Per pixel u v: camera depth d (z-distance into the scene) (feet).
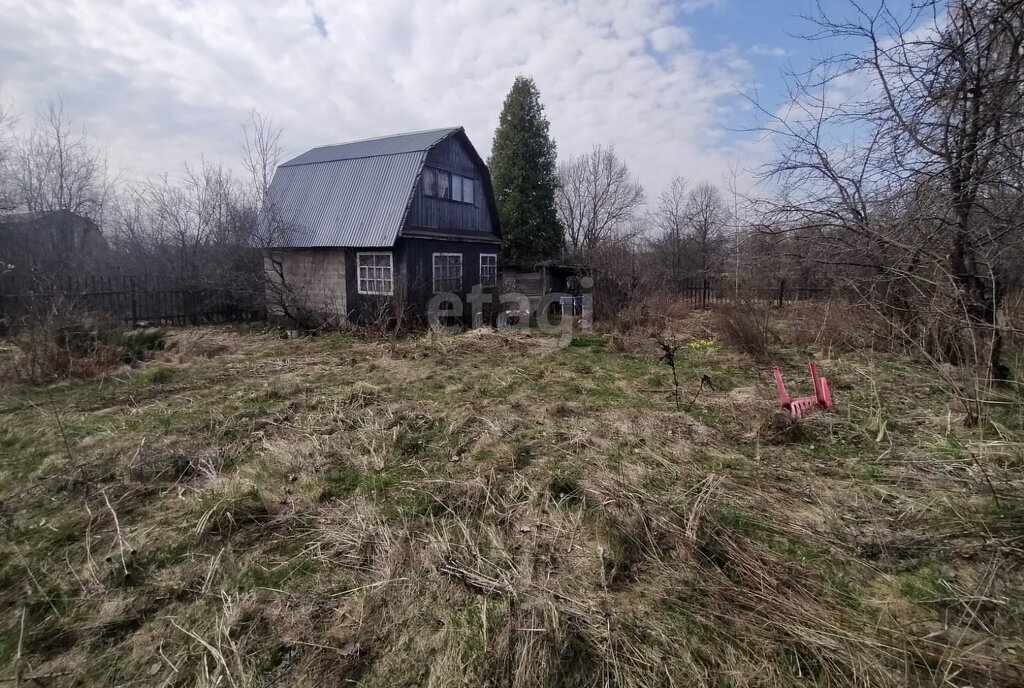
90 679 7.36
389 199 44.93
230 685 7.16
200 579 9.53
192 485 13.29
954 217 20.62
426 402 20.33
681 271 57.06
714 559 9.88
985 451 14.29
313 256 47.16
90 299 38.06
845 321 30.53
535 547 10.40
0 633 8.20
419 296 44.27
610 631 7.98
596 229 116.67
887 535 10.61
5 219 46.47
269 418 18.31
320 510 11.97
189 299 44.88
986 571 9.34
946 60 18.66
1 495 12.62
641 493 12.33
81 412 19.04
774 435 16.21
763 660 7.45
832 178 26.13
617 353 32.45
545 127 84.99
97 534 10.94
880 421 16.93
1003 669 7.23
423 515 11.72
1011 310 23.95
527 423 17.98
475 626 8.15
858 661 7.33
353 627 8.26
